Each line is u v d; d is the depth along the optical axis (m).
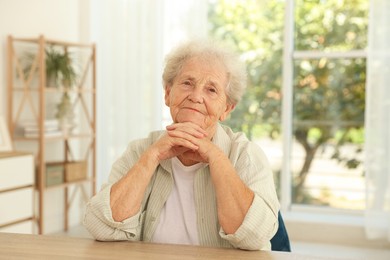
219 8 5.43
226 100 1.68
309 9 5.13
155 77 5.13
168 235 1.63
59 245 1.47
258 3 5.31
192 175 1.65
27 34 4.63
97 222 1.52
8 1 4.43
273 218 1.48
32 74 4.37
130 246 1.46
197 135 1.56
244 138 1.72
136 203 1.54
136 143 1.76
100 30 5.27
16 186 3.84
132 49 5.18
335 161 5.15
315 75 5.14
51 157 4.98
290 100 5.15
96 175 5.34
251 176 1.58
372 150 4.59
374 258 4.28
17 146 4.60
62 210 5.14
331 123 5.13
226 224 1.47
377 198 4.58
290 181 5.25
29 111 4.67
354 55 4.99
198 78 1.61
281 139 5.29
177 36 5.05
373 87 4.58
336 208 5.15
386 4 4.52
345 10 5.04
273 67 5.29
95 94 4.99
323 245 4.66
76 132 5.32
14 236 1.56
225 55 1.65
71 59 4.79
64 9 5.05
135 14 5.15
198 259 1.34
